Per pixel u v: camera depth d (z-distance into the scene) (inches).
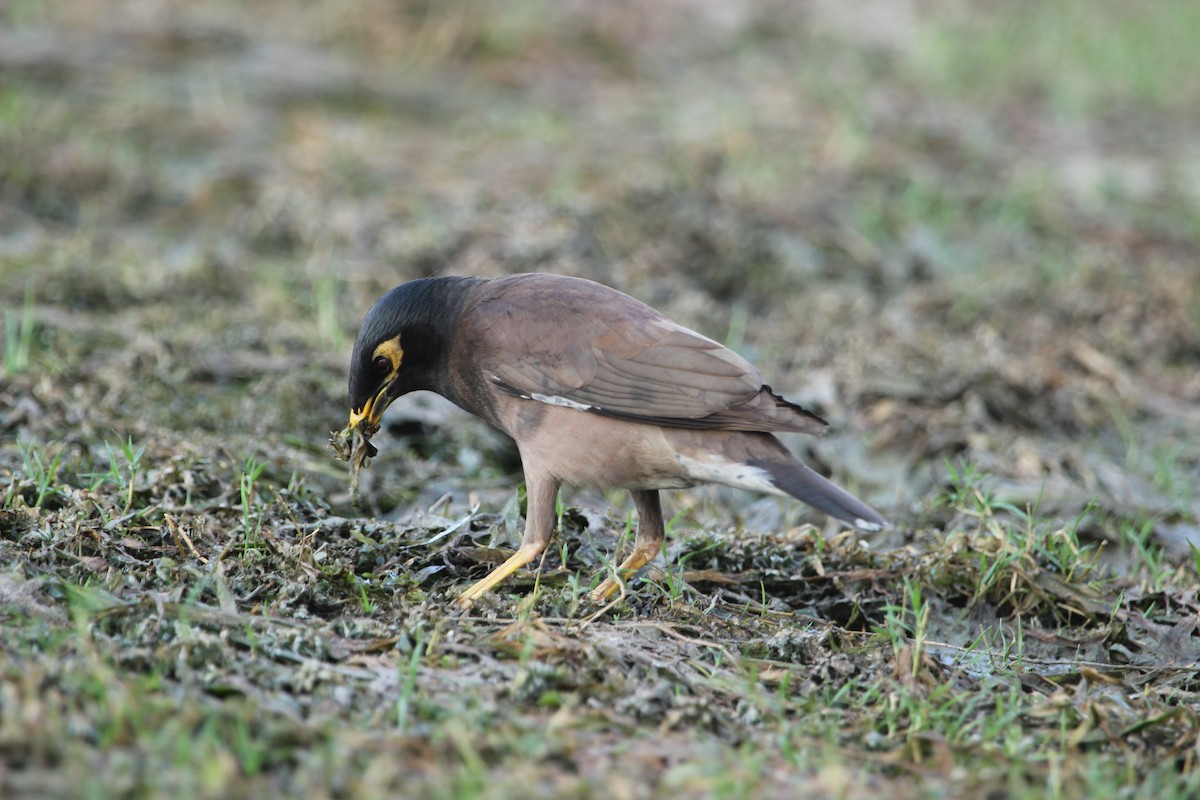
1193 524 456.1
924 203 751.1
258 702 271.6
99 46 832.3
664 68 952.3
